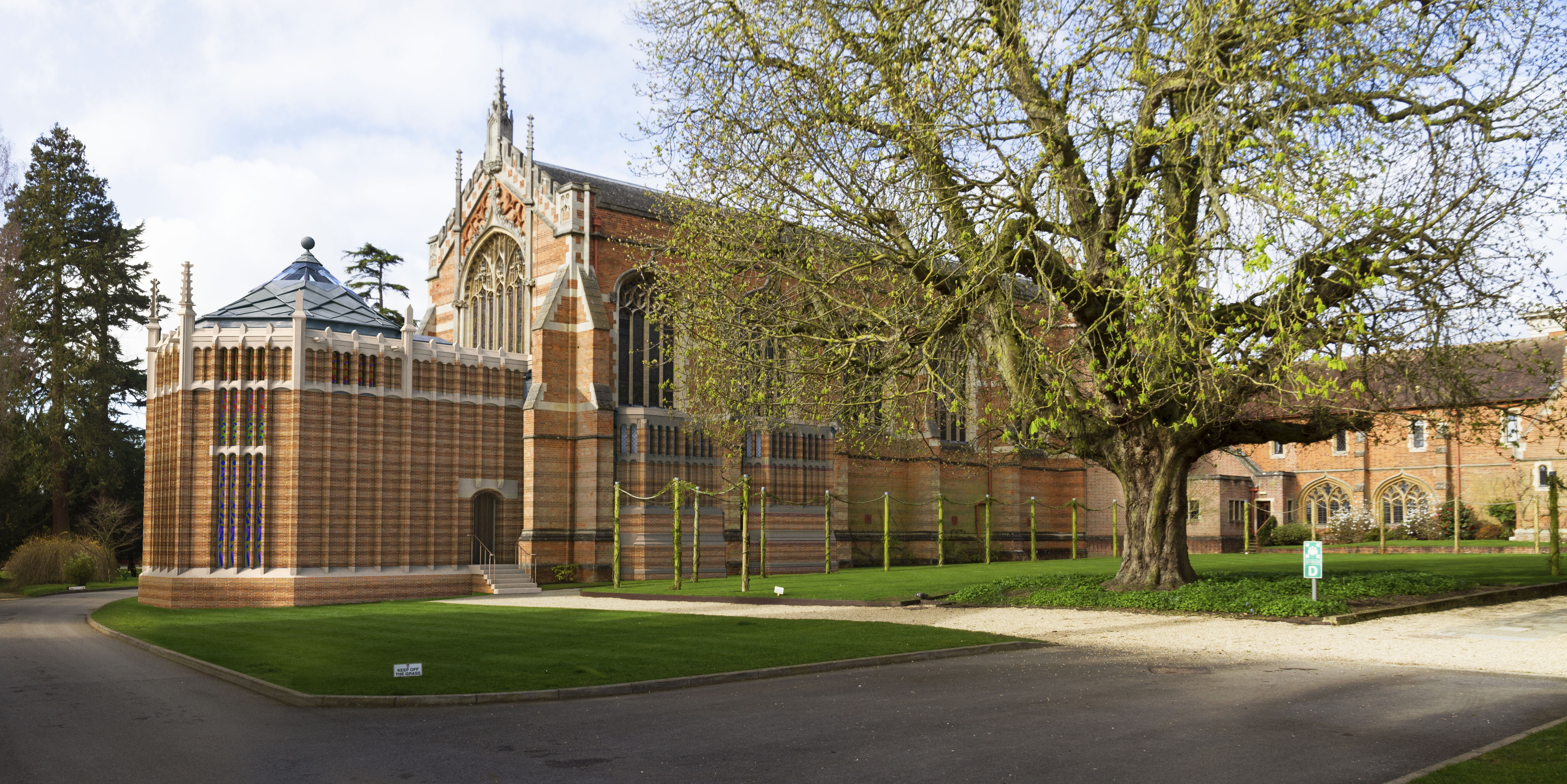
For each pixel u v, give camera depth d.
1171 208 22.47
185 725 13.77
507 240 52.47
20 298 72.62
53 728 13.61
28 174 78.00
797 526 54.44
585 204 48.72
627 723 13.11
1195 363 20.45
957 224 22.59
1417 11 19.84
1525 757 9.79
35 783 10.63
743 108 23.50
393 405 40.38
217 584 37.12
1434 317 21.09
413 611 32.03
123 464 77.25
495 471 44.41
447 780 10.43
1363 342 21.75
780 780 10.07
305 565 37.53
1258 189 18.27
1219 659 17.73
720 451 50.56
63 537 62.22
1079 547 75.31
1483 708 12.97
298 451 37.59
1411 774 9.78
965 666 17.59
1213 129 18.72
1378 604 24.14
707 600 33.69
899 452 63.56
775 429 27.88
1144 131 19.48
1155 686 14.96
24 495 71.81
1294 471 78.06
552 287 47.50
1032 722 12.49
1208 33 19.86
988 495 66.56
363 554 39.00
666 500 48.72
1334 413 25.17
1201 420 24.25
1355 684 14.95
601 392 47.12
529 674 16.84
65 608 40.78
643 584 44.19
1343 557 53.47
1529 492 65.31
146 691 16.91
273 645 22.50
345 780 10.52
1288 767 10.15
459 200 54.94
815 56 22.67
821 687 15.66
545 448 46.06
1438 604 24.52
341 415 38.97
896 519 63.00
